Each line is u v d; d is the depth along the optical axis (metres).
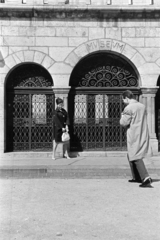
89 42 12.86
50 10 12.62
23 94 13.19
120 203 6.57
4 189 7.87
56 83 12.81
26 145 13.27
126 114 8.25
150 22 12.95
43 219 5.64
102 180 8.94
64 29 12.84
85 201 6.72
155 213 5.94
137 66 12.94
